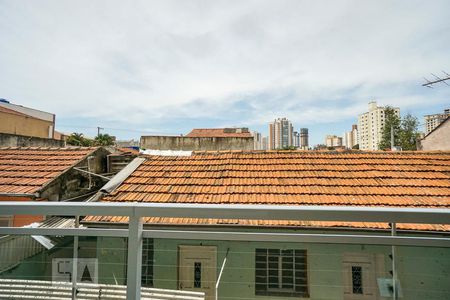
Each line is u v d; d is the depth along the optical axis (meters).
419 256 1.57
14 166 7.75
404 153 7.76
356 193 5.70
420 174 6.41
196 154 8.70
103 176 8.80
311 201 5.50
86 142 35.00
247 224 4.93
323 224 4.86
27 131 25.20
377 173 6.57
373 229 4.52
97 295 1.64
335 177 6.53
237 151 8.77
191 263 2.25
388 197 5.51
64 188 7.34
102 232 1.48
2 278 1.75
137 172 7.28
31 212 1.38
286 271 2.52
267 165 7.54
